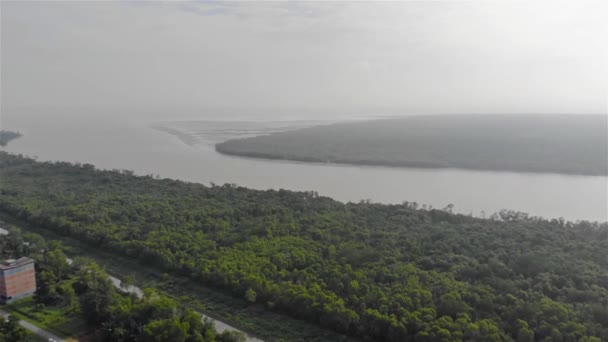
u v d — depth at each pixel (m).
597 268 115.06
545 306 93.12
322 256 124.06
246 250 125.75
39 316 98.25
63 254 123.00
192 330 86.19
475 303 98.12
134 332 87.44
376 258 120.88
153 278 118.88
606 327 89.62
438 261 119.12
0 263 106.44
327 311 95.50
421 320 90.94
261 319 100.06
